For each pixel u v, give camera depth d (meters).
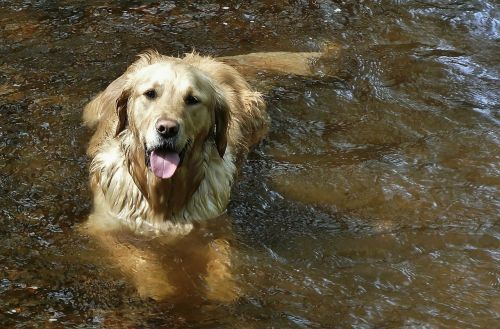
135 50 10.69
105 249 6.89
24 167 7.96
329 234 7.16
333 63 10.55
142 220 7.52
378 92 9.84
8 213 7.25
